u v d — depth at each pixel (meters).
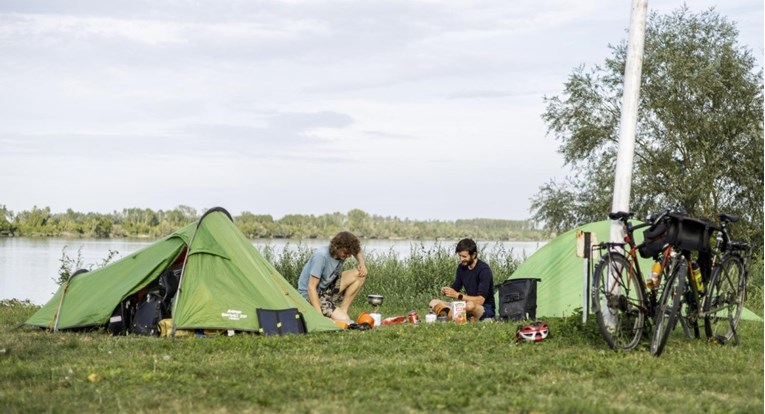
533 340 9.88
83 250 44.50
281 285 11.58
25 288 25.78
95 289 11.47
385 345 9.66
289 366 8.16
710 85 30.41
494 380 7.55
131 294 11.06
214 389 7.08
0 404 6.59
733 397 7.18
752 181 30.58
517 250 19.59
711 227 9.36
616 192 10.55
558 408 6.51
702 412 6.57
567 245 13.89
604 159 32.84
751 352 9.40
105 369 7.96
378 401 6.78
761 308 16.33
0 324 12.16
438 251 18.78
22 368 7.96
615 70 32.56
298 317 10.95
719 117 30.92
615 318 9.56
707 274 9.94
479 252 19.67
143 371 7.84
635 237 13.18
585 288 10.32
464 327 11.12
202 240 11.22
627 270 9.49
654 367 8.34
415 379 7.50
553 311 13.20
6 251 46.09
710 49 31.52
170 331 10.58
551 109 33.47
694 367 8.40
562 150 33.41
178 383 7.37
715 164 31.12
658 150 32.22
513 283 12.59
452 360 8.68
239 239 11.65
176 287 11.19
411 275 18.33
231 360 8.58
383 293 18.05
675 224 9.32
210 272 11.02
